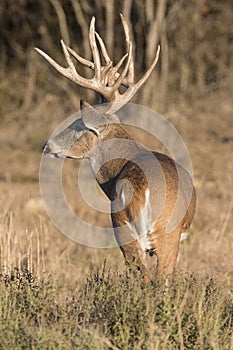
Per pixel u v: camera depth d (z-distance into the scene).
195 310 15.22
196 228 29.16
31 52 56.84
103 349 14.04
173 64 56.41
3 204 30.23
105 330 14.69
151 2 52.84
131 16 55.06
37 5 57.38
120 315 15.10
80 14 54.06
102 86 19.08
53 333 14.36
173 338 14.79
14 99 56.59
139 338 14.33
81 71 55.19
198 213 31.27
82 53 55.81
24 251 24.05
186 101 53.69
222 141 45.69
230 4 57.62
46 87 56.22
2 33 58.28
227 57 57.28
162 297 15.46
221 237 25.38
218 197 34.38
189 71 56.19
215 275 18.33
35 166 44.41
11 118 54.69
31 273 17.61
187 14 56.16
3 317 14.89
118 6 54.47
